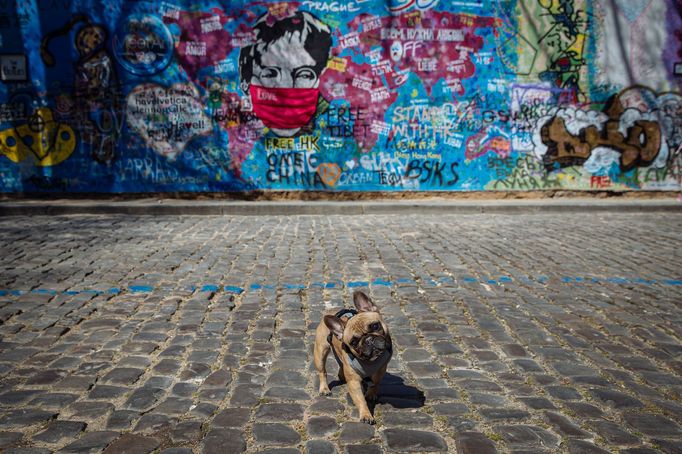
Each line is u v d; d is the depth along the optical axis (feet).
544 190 46.80
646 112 46.44
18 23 43.09
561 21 45.03
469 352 15.75
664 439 11.02
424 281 23.24
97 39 43.39
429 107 45.34
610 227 36.81
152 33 43.52
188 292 21.30
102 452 10.43
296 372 14.29
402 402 12.66
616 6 45.14
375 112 45.14
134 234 33.14
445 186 46.32
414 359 15.24
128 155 44.52
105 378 13.79
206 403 12.49
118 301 20.17
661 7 45.37
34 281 22.58
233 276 23.72
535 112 45.93
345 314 12.16
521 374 14.28
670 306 20.04
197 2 43.47
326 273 24.41
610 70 45.80
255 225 36.81
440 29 44.57
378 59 44.62
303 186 45.68
